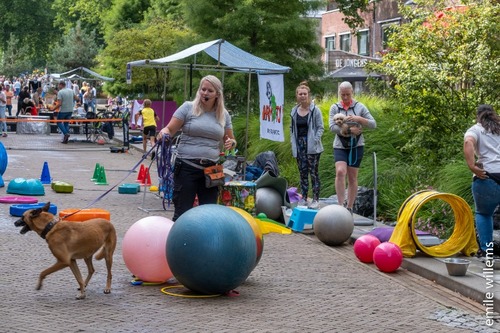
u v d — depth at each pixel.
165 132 10.16
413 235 10.92
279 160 21.14
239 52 17.44
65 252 8.26
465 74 16.31
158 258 8.95
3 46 100.38
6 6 99.25
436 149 16.52
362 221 13.94
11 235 11.89
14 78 84.00
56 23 85.44
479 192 10.69
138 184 17.94
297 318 7.93
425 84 16.23
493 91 16.19
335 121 13.72
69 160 25.33
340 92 14.04
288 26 28.50
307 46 29.72
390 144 17.75
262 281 9.61
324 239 12.28
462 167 14.27
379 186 15.98
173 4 41.69
